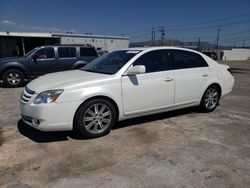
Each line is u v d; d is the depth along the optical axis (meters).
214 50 62.09
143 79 4.30
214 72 5.43
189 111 5.62
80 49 10.01
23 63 9.12
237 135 4.18
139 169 3.03
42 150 3.54
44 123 3.60
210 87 5.39
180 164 3.16
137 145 3.72
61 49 9.69
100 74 4.20
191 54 5.16
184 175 2.90
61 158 3.30
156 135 4.13
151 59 4.52
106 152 3.48
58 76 4.36
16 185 2.69
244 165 3.15
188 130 4.39
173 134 4.18
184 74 4.86
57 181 2.77
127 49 4.89
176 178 2.84
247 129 4.49
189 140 3.93
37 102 3.63
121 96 4.09
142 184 2.72
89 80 3.88
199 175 2.90
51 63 9.51
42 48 9.42
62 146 3.67
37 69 9.36
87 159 3.28
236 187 2.68
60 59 9.63
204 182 2.76
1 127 4.50
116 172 2.96
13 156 3.35
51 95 3.60
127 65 4.21
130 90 4.16
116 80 4.04
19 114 5.38
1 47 23.69
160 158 3.31
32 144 3.74
